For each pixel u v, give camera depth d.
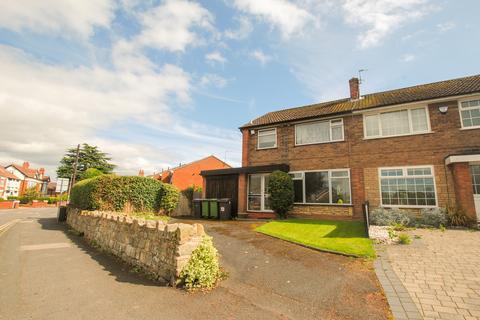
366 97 16.41
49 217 24.30
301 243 8.38
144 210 15.40
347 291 4.92
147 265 6.50
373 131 13.80
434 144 12.20
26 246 10.07
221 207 15.57
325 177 14.74
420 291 4.73
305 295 4.82
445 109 12.13
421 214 11.24
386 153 13.22
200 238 5.79
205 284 5.27
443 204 11.57
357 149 14.02
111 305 4.53
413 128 12.84
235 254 7.58
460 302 4.29
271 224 12.06
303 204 14.93
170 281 5.50
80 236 12.90
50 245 10.34
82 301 4.71
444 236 8.66
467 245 7.46
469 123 11.73
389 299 4.47
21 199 49.72
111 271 6.69
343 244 7.91
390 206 12.66
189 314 4.16
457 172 10.75
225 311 4.25
